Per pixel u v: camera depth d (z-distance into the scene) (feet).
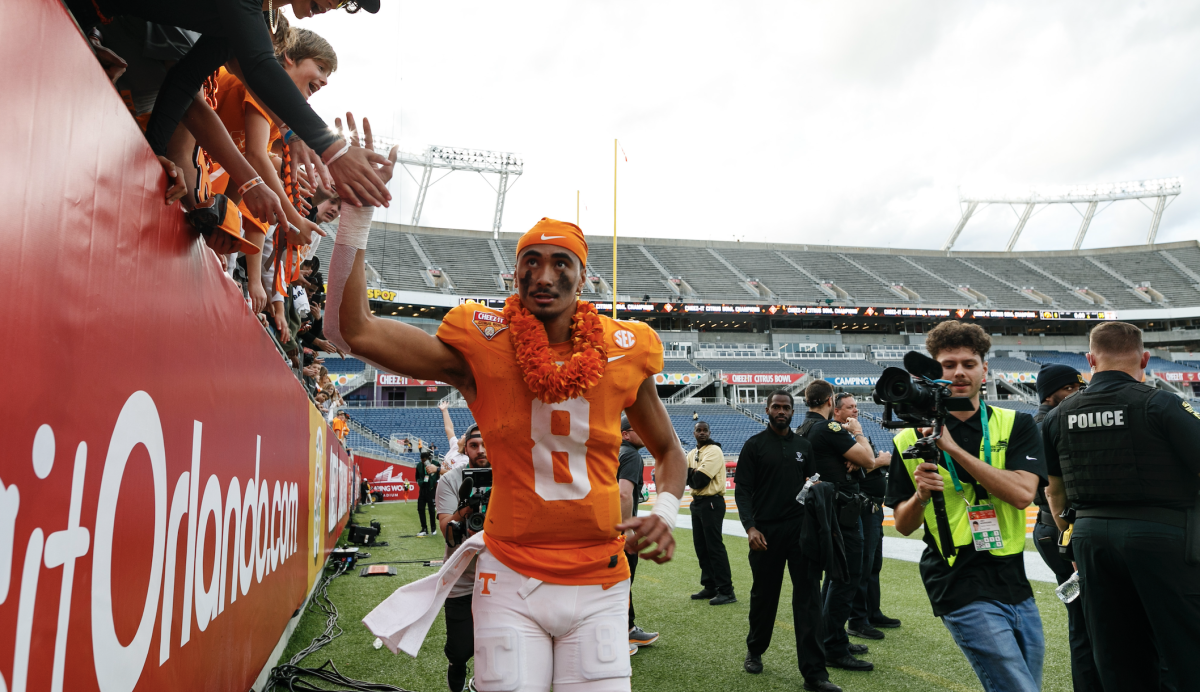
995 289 159.63
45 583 2.86
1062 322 151.74
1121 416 8.01
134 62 6.17
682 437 105.09
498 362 5.39
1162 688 9.14
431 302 119.85
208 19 4.85
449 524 10.57
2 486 2.50
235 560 6.66
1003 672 6.79
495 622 5.18
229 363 6.46
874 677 12.30
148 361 4.19
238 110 7.55
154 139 5.22
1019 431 7.68
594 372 5.24
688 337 141.79
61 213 3.03
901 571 23.38
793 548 12.42
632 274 150.10
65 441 3.07
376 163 4.82
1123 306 152.46
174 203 4.77
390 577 23.26
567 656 5.22
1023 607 7.16
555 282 5.47
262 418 8.39
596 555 5.35
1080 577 8.45
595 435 5.35
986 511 7.29
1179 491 7.66
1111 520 7.98
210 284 5.79
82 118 3.27
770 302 143.13
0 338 2.48
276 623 9.57
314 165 8.72
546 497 5.27
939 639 14.78
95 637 3.39
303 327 20.85
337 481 28.66
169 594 4.58
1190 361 148.97
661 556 5.44
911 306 148.46
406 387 114.42
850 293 152.15
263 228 9.90
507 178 159.53
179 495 4.81
